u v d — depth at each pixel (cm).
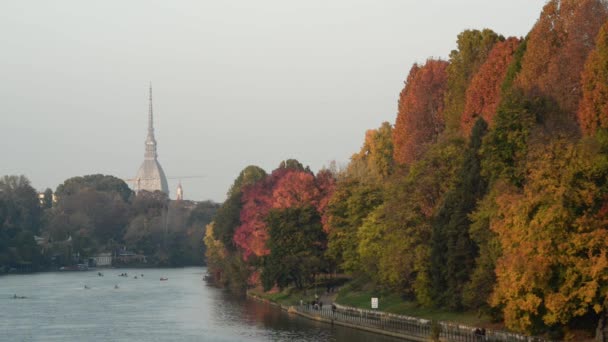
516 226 10112
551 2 13075
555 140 10619
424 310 14312
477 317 12556
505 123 11662
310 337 14338
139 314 19425
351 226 18012
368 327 14588
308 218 19950
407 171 16588
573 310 9712
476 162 12625
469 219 12294
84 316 19088
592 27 12369
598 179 10019
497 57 14762
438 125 18125
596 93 10706
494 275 11288
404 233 13962
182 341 14712
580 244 9569
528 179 10900
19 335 15825
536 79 12825
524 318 9969
